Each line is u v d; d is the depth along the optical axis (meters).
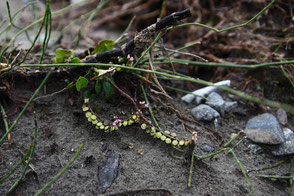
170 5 0.60
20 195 0.32
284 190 0.34
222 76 0.47
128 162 0.34
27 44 0.52
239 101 0.43
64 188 0.32
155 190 0.32
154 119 0.37
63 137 0.36
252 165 0.36
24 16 0.64
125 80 0.39
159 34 0.36
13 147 0.35
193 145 0.34
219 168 0.35
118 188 0.33
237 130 0.40
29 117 0.37
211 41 0.50
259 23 0.50
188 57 0.50
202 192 0.33
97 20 0.66
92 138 0.36
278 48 0.45
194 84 0.47
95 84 0.39
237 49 0.48
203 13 0.55
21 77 0.39
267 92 0.44
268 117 0.40
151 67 0.38
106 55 0.38
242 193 0.33
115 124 0.36
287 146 0.37
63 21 0.65
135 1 0.66
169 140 0.35
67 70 0.39
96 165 0.34
